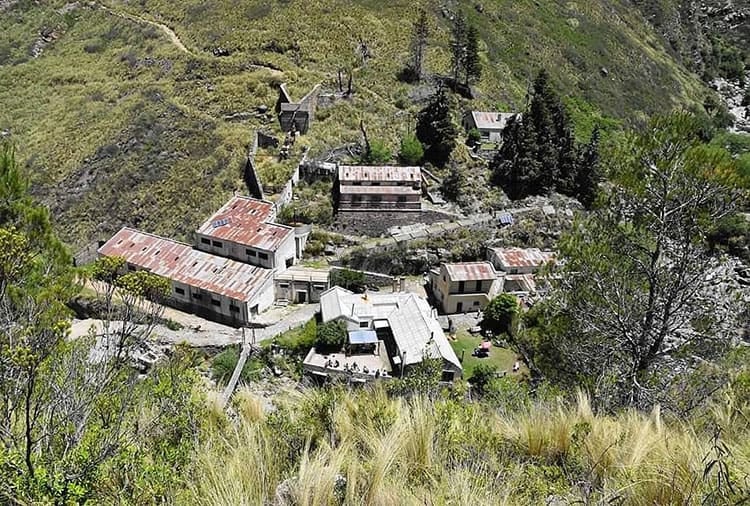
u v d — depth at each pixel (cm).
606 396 1305
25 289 1399
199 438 882
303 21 6994
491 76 7275
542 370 1786
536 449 824
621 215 1689
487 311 3722
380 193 4553
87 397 898
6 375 779
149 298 1393
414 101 6072
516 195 5059
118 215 4947
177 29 7338
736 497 594
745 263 3444
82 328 2873
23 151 5944
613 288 1634
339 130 5331
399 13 7519
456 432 816
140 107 6034
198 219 4516
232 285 3628
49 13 8281
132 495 686
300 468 701
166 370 1282
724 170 1534
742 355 1471
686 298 1534
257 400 1220
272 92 5828
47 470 671
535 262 4159
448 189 4884
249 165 4816
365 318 3450
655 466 688
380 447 747
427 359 2327
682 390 1388
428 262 4341
